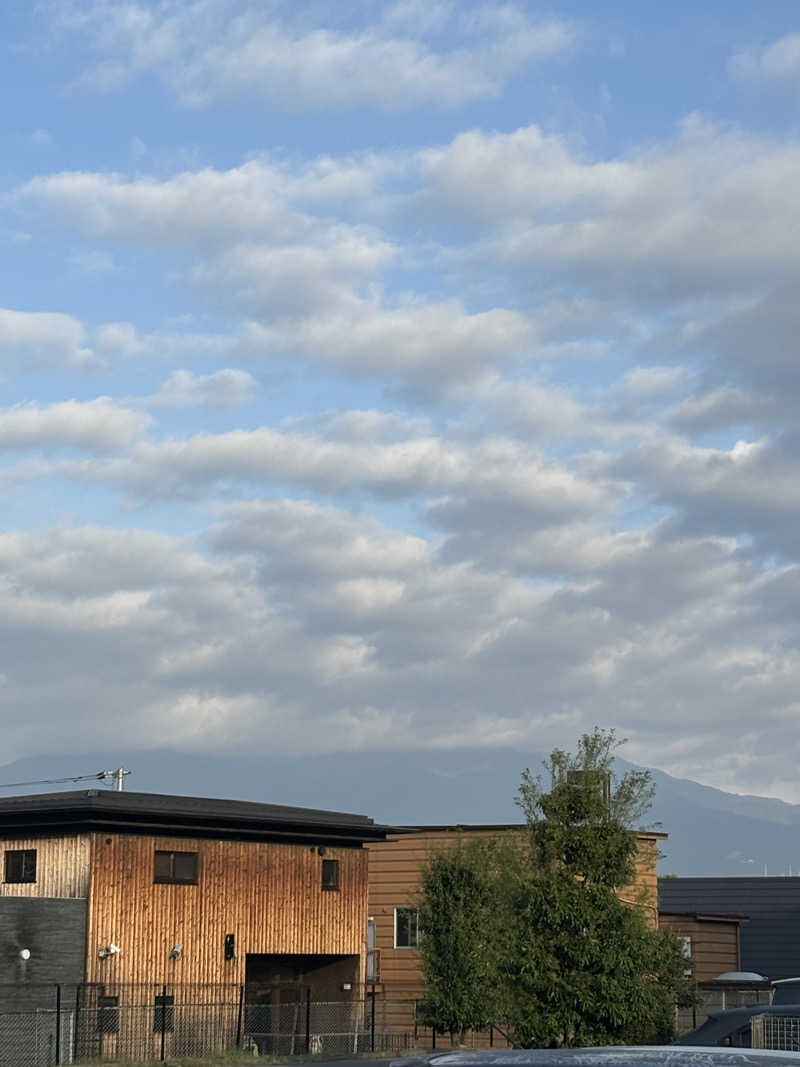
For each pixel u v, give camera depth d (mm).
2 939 40344
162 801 46625
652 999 27094
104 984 41625
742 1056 4301
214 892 45438
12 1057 39000
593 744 29141
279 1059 40281
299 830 47719
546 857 28578
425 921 43469
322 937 48281
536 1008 27141
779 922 67312
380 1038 47281
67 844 43062
